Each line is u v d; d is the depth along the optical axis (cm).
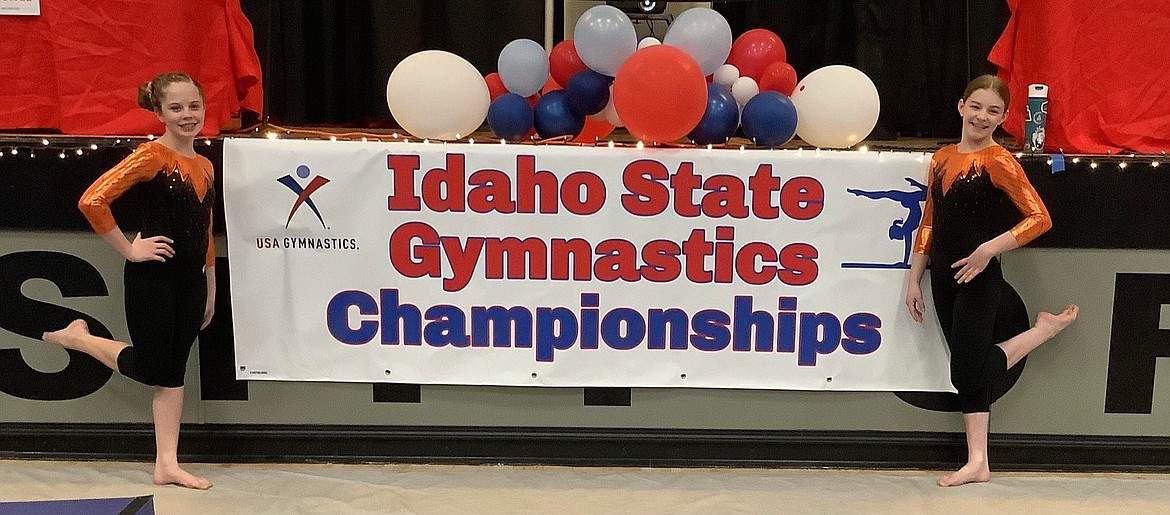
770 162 235
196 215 225
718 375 248
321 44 395
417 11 396
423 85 238
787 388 249
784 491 241
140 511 205
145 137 245
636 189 237
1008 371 251
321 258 242
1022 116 263
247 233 240
